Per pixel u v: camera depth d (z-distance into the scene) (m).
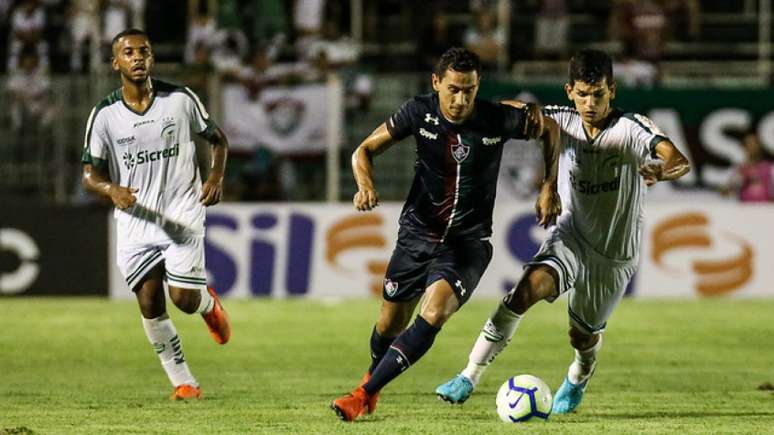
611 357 37.50
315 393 29.64
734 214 54.38
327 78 58.47
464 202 23.55
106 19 64.81
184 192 27.44
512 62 66.31
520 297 24.03
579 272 25.25
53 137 58.72
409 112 23.47
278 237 54.75
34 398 28.62
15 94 58.94
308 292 54.75
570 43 72.00
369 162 23.70
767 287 54.38
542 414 23.73
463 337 42.44
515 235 54.34
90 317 48.25
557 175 23.95
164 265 27.69
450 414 25.50
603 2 72.62
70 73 68.19
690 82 66.94
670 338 42.12
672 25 70.12
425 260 23.83
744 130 58.97
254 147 59.06
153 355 38.12
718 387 30.95
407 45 70.31
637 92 59.22
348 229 54.75
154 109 27.08
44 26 67.25
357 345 40.56
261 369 34.97
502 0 65.69
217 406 26.94
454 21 71.12
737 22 71.69
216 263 54.75
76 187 58.66
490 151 23.38
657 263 54.41
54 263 54.94
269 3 66.56
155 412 25.88
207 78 60.34
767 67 67.62
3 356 37.81
